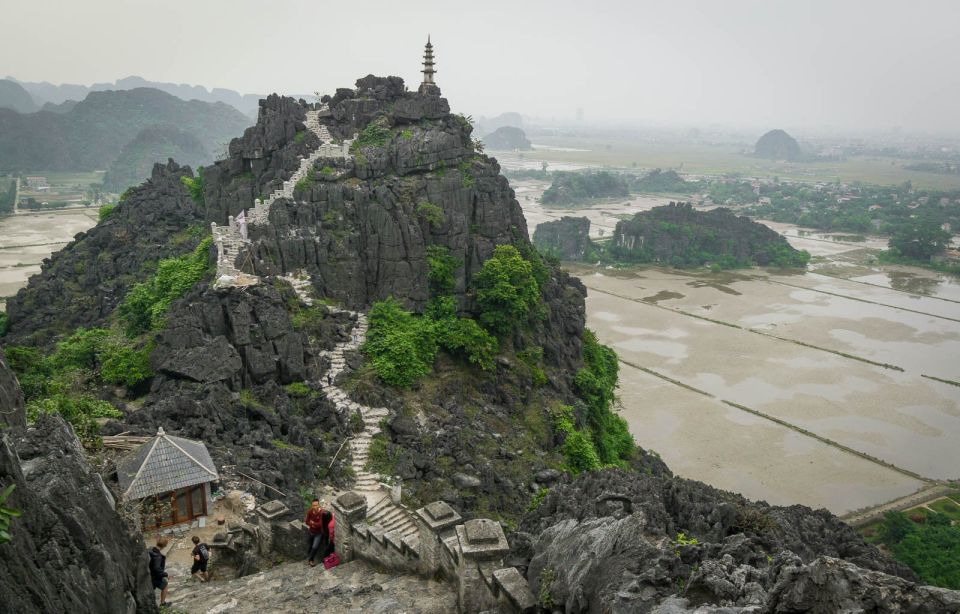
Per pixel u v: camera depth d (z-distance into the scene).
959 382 128.38
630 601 22.30
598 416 90.06
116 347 74.12
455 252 86.31
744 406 117.00
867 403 119.31
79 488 24.88
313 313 76.44
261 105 102.31
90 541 22.66
